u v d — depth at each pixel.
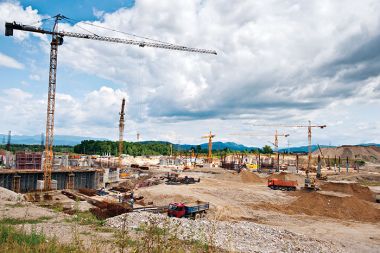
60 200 55.53
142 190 74.25
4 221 20.78
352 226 48.22
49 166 92.94
